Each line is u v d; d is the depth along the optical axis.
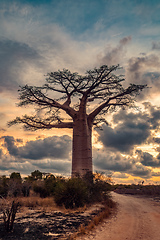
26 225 7.45
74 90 24.06
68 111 23.36
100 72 21.45
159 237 6.51
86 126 22.00
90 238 6.29
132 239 6.27
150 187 42.72
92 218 9.34
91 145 22.61
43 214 9.72
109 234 6.84
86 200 14.19
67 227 7.47
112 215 10.83
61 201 12.41
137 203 17.45
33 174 23.47
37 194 18.81
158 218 10.01
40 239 5.98
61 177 18.27
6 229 6.61
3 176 17.86
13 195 16.53
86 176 17.08
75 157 20.91
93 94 24.48
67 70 22.11
